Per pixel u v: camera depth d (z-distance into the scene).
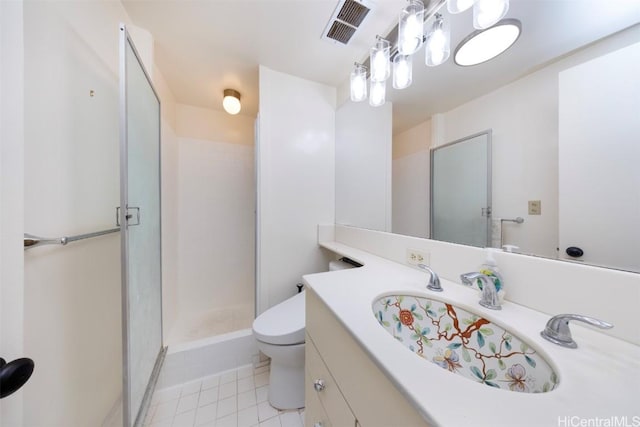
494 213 0.76
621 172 0.49
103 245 0.99
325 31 1.23
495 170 0.76
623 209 0.49
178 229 2.02
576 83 0.57
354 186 1.57
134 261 0.93
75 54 0.83
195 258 2.11
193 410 1.16
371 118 1.40
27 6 0.65
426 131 1.03
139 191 1.00
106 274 1.01
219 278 2.21
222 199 2.23
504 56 0.73
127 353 0.81
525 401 0.33
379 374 0.45
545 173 0.63
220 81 1.71
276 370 1.18
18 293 0.42
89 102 0.91
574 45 0.57
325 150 1.76
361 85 1.29
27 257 0.64
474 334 0.61
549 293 0.57
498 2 0.66
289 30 1.22
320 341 0.74
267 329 1.10
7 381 0.35
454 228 0.90
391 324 0.73
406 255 1.07
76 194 0.84
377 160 1.35
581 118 0.56
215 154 2.20
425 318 0.72
